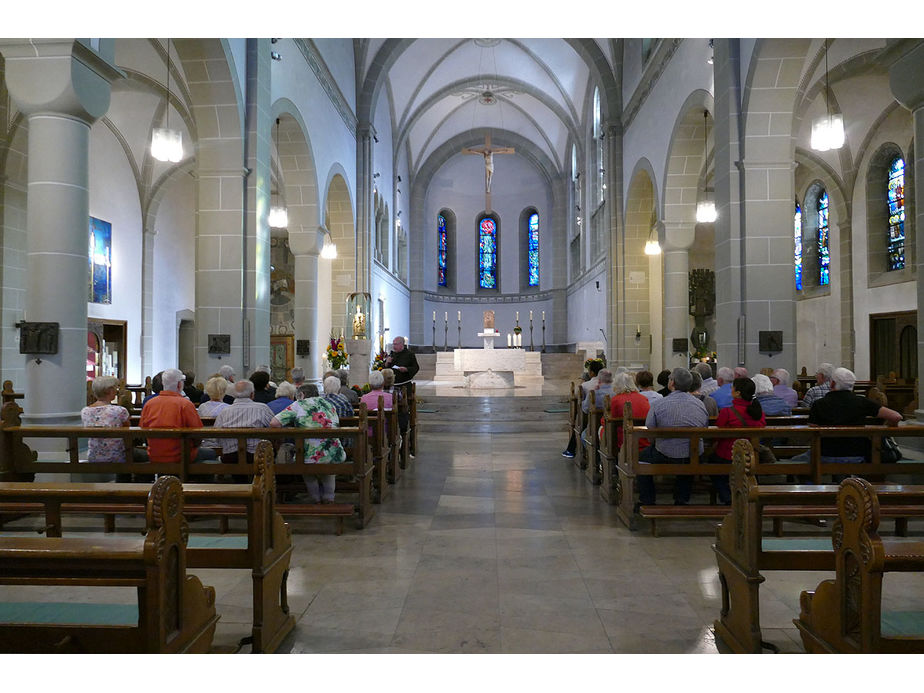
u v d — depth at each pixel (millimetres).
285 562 3697
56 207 6742
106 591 4117
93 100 6977
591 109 24875
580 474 8609
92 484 3691
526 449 10875
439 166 32500
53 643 2570
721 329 10648
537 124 30391
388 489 7648
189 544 4012
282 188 20219
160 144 9211
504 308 34812
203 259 10648
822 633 2920
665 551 5234
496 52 23969
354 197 19250
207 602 2965
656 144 15664
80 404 6953
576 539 5582
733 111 10227
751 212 10070
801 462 5906
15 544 2480
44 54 6625
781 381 7875
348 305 18219
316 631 3697
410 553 5184
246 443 6008
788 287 10023
